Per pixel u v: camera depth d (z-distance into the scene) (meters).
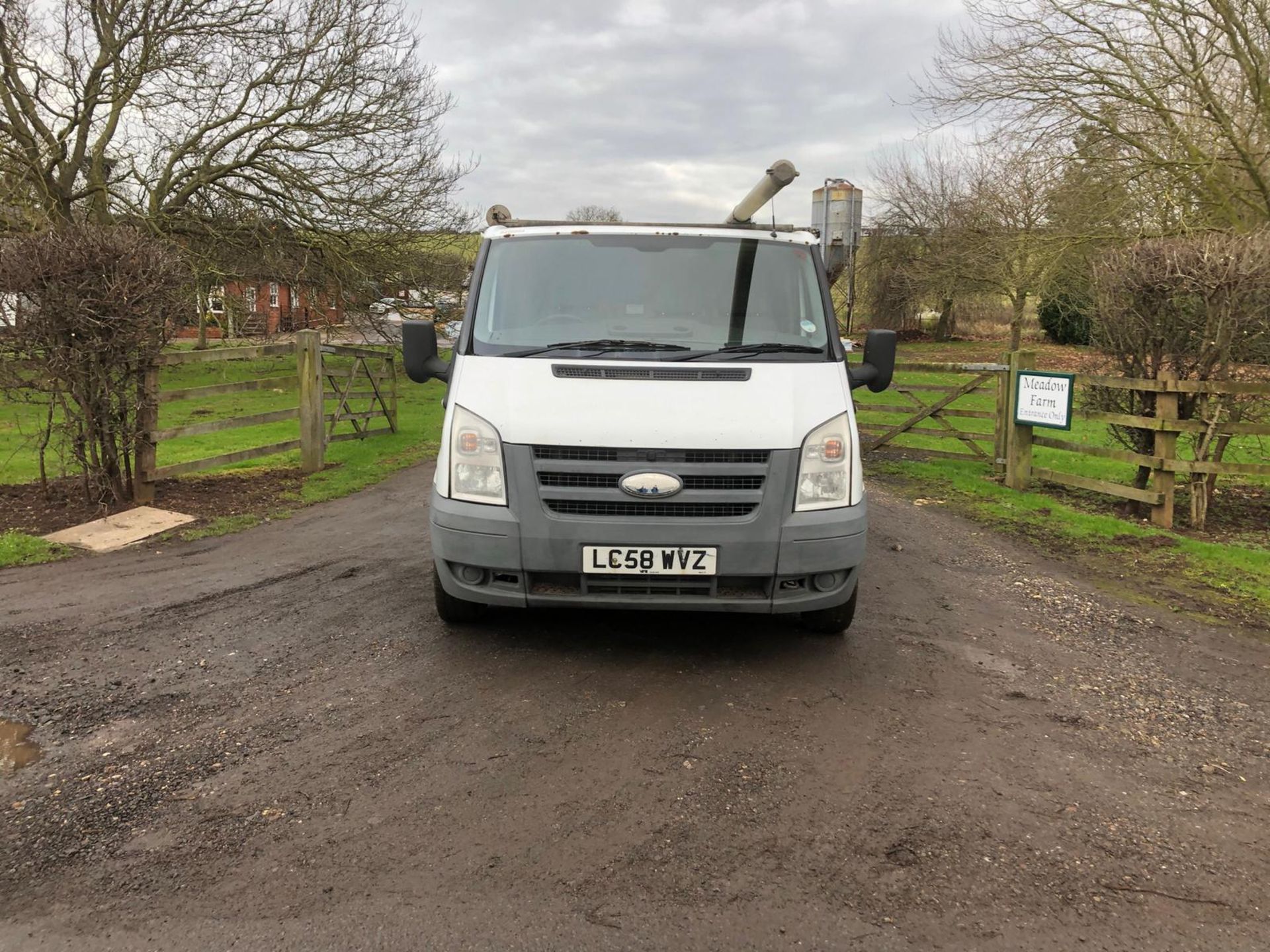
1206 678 4.48
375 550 6.60
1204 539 7.70
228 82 17.64
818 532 4.08
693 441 4.01
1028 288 23.44
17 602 5.27
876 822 3.00
